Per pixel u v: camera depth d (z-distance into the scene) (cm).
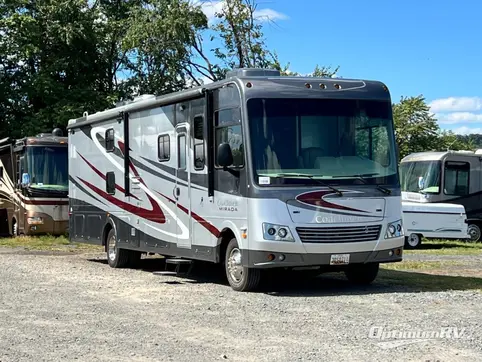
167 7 3547
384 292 1233
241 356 766
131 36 3528
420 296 1164
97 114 1780
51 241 2459
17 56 3616
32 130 3447
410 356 761
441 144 4584
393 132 1288
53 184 2569
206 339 849
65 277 1461
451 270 1611
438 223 2450
